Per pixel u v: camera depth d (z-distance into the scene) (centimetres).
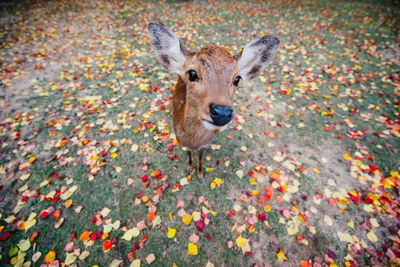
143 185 76
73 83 121
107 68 133
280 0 284
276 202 73
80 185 77
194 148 67
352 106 111
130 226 67
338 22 209
